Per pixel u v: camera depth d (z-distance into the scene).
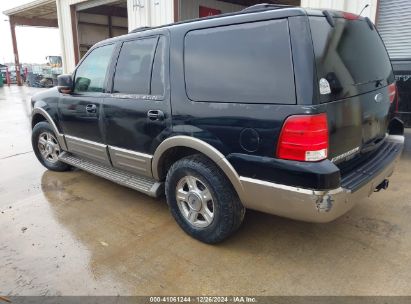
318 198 2.18
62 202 3.91
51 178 4.73
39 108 4.67
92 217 3.52
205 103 2.68
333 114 2.27
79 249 2.94
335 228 3.15
